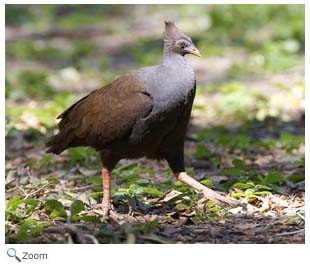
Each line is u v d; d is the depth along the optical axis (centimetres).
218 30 2925
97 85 2278
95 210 1058
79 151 1361
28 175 1244
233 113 1842
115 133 1055
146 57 2562
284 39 2681
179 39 1059
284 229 987
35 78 2295
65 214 1012
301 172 1263
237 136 1567
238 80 2244
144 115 1037
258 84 2170
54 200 1014
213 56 2612
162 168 1350
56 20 3519
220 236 956
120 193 1098
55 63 2636
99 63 2578
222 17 3053
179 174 1102
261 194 1107
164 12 3534
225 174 1243
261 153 1441
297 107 1869
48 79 2359
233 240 946
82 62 2561
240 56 2588
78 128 1102
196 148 1465
